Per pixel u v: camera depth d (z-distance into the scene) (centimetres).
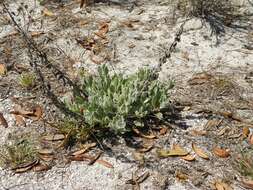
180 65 170
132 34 183
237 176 132
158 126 144
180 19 191
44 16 189
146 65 168
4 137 140
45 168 131
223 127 146
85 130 138
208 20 191
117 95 142
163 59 153
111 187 128
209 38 184
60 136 139
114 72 157
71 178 129
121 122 137
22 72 161
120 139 139
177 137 142
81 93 149
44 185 127
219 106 153
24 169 131
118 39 180
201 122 147
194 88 159
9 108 148
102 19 190
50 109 148
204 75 165
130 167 133
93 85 148
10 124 143
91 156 135
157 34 184
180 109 151
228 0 203
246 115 151
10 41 174
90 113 136
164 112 148
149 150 137
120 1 201
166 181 129
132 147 138
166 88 146
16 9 191
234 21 194
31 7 193
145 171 132
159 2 201
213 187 129
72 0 199
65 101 144
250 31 189
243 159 135
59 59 169
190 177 131
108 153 136
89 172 131
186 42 181
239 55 177
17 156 133
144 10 196
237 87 162
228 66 171
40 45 174
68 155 135
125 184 128
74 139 138
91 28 184
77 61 168
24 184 127
